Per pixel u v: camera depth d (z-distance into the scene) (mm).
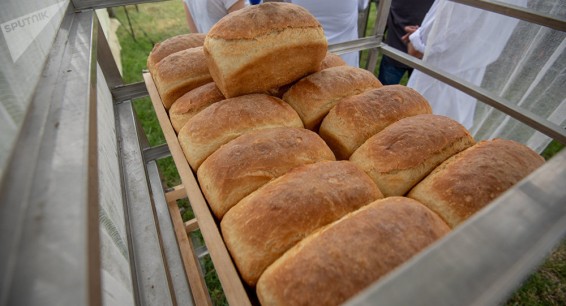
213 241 606
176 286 873
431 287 294
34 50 619
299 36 880
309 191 617
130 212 893
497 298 296
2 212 324
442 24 1831
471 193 638
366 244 512
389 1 1305
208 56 887
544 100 1919
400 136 767
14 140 403
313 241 535
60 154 394
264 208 603
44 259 293
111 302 584
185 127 848
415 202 620
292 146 746
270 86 954
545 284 1299
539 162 714
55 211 330
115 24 5418
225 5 2080
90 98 504
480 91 1042
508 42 1889
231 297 529
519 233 341
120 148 1060
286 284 497
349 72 999
